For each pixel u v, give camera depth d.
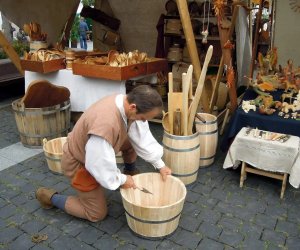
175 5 5.55
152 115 2.02
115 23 6.26
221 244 2.30
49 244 2.28
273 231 2.43
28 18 5.93
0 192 2.91
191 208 2.71
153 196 2.53
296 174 2.72
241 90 5.33
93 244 2.29
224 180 3.17
